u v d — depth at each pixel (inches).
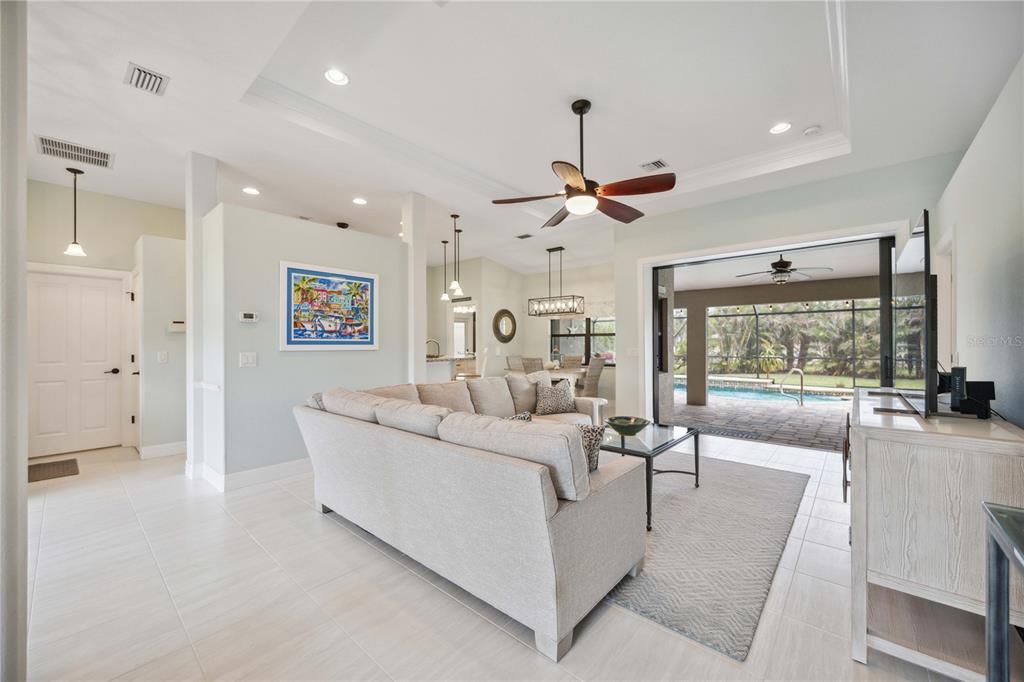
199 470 144.9
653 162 153.3
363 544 97.2
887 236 149.1
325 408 109.6
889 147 129.3
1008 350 76.7
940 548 57.1
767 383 388.2
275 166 146.2
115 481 140.6
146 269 169.9
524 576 64.6
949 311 123.3
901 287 101.5
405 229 176.4
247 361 135.0
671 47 93.7
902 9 73.5
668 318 242.1
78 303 178.1
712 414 275.7
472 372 304.2
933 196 135.0
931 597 57.6
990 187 85.6
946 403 81.0
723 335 423.5
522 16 85.0
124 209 184.1
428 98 114.8
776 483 137.9
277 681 58.7
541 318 353.1
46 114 115.0
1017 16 74.3
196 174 137.1
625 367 210.5
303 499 124.7
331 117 122.1
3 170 51.7
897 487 59.8
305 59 99.3
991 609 44.4
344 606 75.0
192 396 143.1
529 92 111.3
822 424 237.5
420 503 80.3
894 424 63.6
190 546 96.3
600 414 187.9
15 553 53.7
